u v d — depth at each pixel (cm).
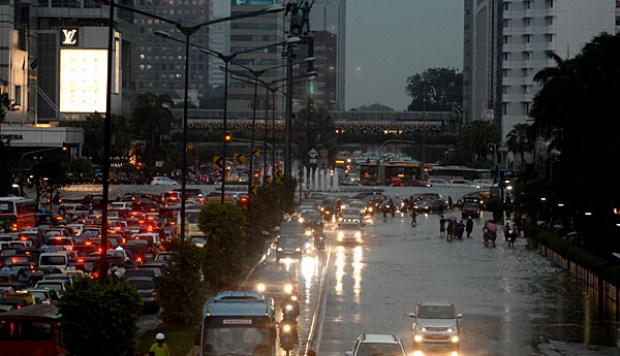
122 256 10156
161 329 6888
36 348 4956
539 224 17688
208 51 12412
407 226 19325
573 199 13025
